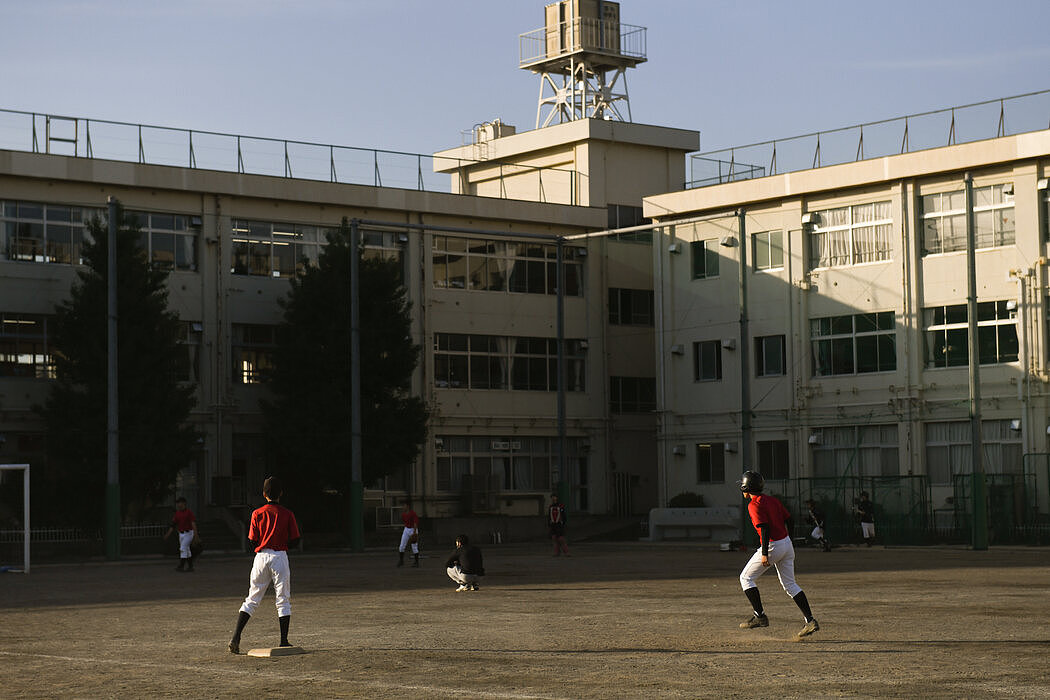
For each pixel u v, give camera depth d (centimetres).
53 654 1445
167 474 4222
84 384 4153
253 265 4931
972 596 2039
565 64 6438
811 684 1121
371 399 4678
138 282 4222
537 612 1889
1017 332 4466
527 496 5447
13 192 4459
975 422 3716
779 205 5150
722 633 1539
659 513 4894
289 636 1588
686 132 6050
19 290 4462
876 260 4853
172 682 1199
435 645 1466
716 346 5334
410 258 5244
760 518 1491
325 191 5047
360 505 4203
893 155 4747
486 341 5438
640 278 5888
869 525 4038
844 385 4900
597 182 5831
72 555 4069
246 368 4900
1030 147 4403
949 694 1055
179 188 4741
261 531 1404
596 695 1078
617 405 5781
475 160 6122
